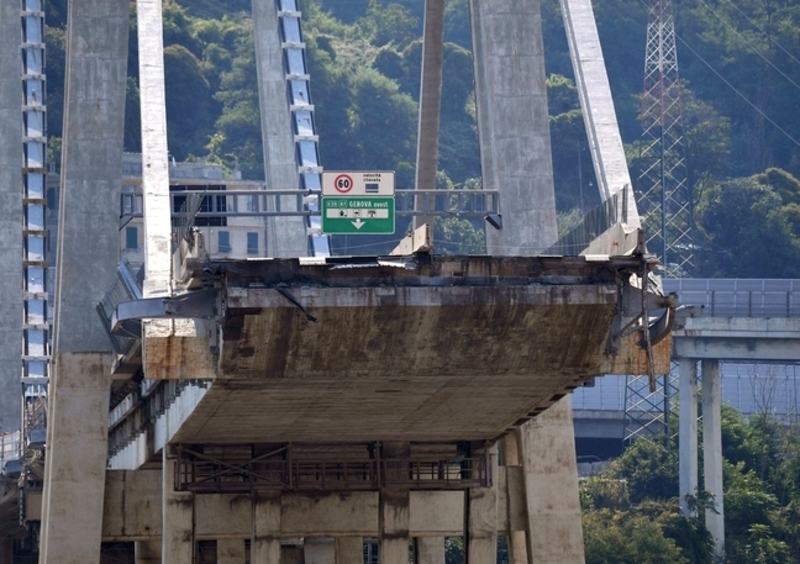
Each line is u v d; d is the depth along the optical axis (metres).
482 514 165.62
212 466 164.38
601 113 172.12
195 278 118.25
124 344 163.50
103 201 174.62
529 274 121.56
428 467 171.50
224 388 130.25
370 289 119.69
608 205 127.69
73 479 173.88
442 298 120.44
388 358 125.75
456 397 137.25
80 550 173.25
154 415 172.00
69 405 174.12
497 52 166.88
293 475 164.12
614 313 123.06
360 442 162.38
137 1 178.25
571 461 166.25
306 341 122.81
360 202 146.50
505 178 166.00
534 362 127.62
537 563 164.88
